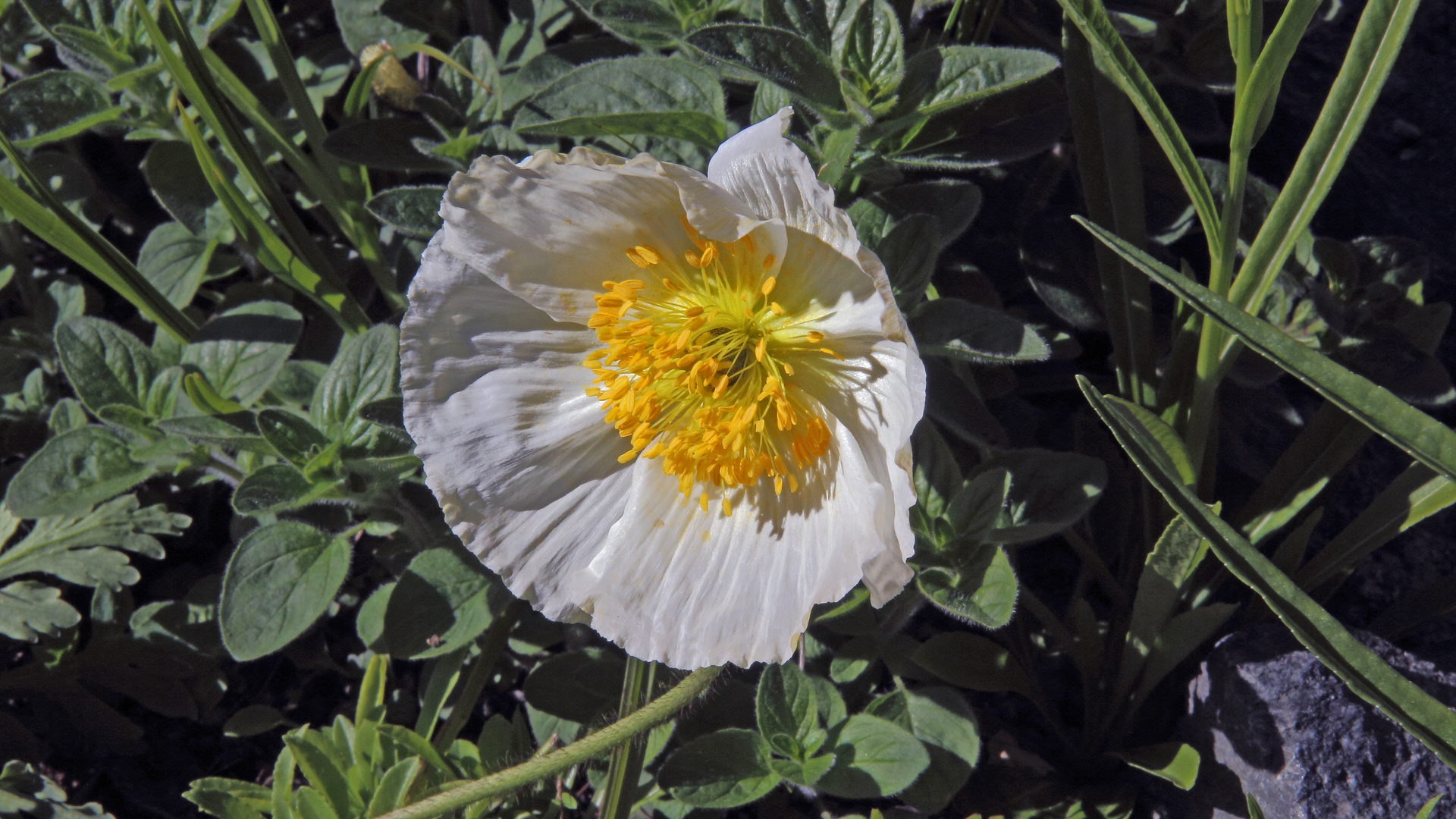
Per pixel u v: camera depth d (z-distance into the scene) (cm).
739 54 38
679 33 42
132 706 44
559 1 45
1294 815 39
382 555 43
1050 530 39
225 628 40
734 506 38
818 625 42
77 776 43
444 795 38
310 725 44
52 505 41
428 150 42
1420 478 40
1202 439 40
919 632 44
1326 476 41
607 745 39
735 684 42
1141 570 42
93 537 42
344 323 43
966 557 39
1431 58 49
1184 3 43
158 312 42
